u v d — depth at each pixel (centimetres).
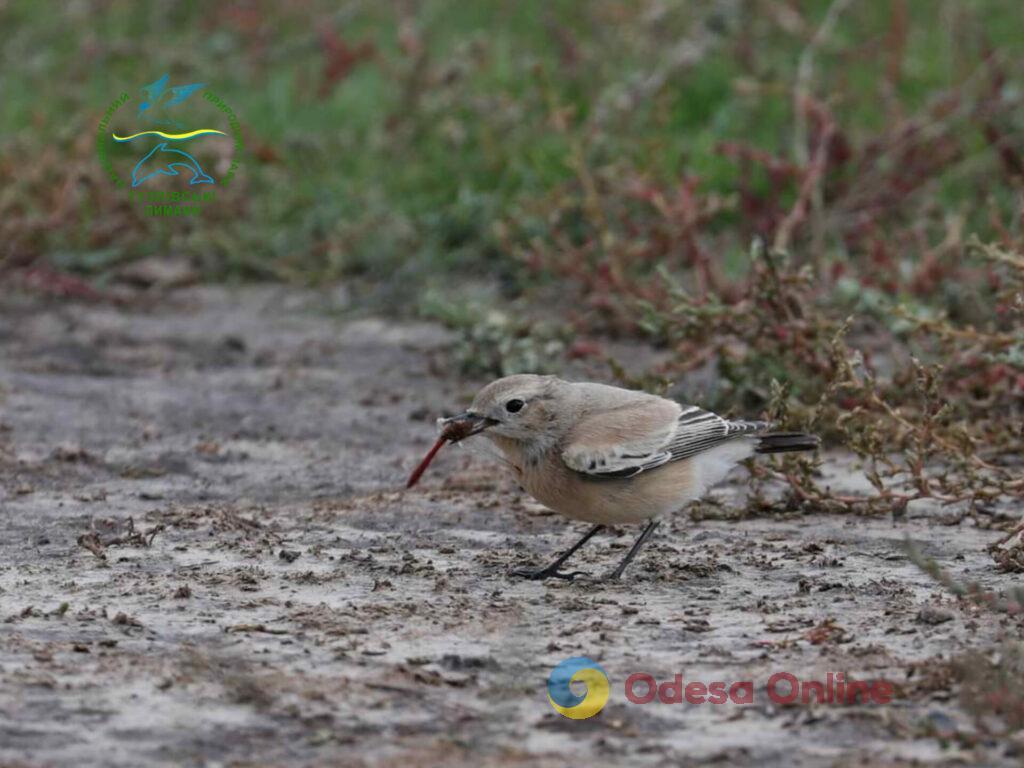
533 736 698
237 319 1869
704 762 669
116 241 2052
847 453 1345
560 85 2180
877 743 690
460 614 884
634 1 2297
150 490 1204
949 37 2139
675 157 2028
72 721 706
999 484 1109
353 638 834
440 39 2412
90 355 1706
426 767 660
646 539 997
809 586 947
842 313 1517
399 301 1900
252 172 2134
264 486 1228
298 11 2506
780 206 1925
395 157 2145
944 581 866
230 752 673
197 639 828
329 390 1577
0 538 1050
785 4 2208
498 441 1006
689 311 1391
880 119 2081
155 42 2444
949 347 1338
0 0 2603
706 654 812
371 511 1148
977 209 1905
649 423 984
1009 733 692
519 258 1769
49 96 2322
